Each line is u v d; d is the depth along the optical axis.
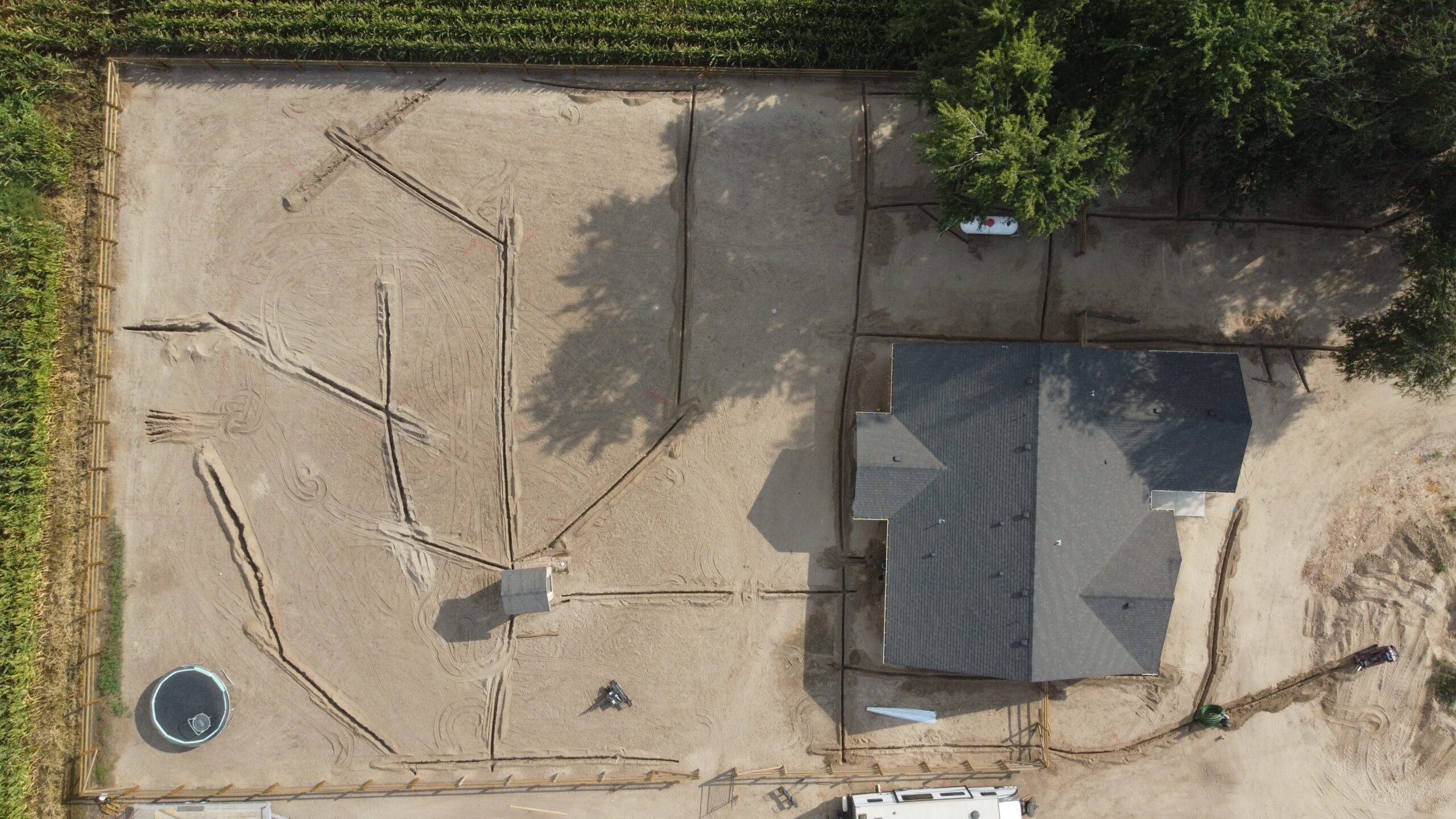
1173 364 26.62
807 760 28.70
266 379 28.56
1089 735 28.55
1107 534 26.27
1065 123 22.77
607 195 28.70
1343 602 28.41
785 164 28.70
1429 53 21.08
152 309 28.42
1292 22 21.20
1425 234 25.19
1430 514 28.33
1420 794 28.20
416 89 28.69
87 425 28.34
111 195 28.27
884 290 28.64
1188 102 23.08
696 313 28.66
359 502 28.62
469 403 28.61
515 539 28.67
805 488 28.69
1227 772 28.67
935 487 26.64
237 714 28.66
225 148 28.48
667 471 28.70
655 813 28.69
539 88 28.72
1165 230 28.38
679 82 28.70
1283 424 28.50
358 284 28.55
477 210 28.61
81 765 28.05
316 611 28.69
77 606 28.22
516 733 28.77
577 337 28.70
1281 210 28.36
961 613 26.30
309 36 27.86
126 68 28.36
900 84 28.56
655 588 28.70
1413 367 24.86
